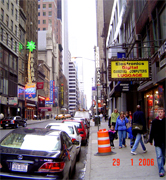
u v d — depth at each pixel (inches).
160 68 482.0
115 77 502.6
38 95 2869.1
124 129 457.7
